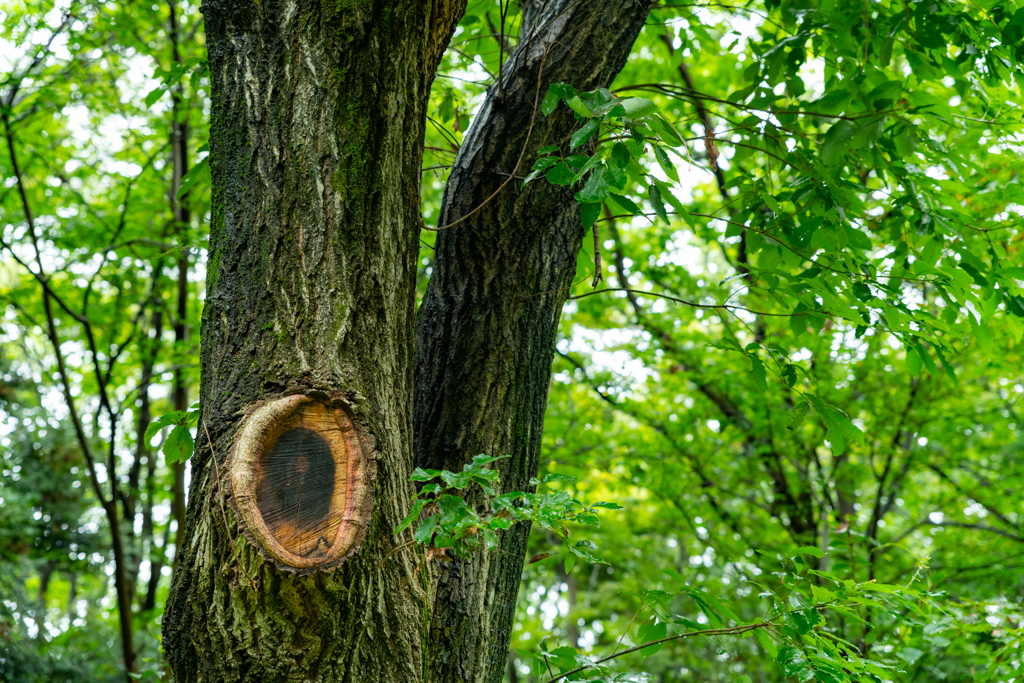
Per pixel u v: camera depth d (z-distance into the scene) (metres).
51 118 6.95
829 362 7.14
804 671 2.40
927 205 3.27
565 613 12.43
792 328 3.35
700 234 5.80
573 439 7.99
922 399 6.84
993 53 3.13
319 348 1.76
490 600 2.22
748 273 3.27
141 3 5.93
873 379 7.13
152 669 4.06
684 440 7.75
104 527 9.22
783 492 7.38
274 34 1.97
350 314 1.81
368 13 1.96
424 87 2.11
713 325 8.23
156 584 7.85
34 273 5.59
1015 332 3.28
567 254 2.63
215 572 1.60
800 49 3.63
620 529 10.70
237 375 1.74
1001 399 7.56
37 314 7.49
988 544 7.43
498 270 2.47
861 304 3.14
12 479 8.62
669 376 7.91
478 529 1.85
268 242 1.82
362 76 1.94
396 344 1.91
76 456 8.97
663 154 1.96
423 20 2.05
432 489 1.81
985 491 7.51
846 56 3.56
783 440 7.11
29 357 8.48
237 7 2.00
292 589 1.59
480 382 2.36
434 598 2.08
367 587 1.66
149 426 2.26
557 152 2.55
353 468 1.72
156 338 7.88
